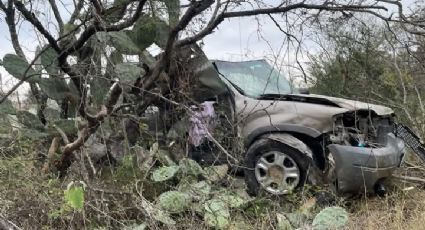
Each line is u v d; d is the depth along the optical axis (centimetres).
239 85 641
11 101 480
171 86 550
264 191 555
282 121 577
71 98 484
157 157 513
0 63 458
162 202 439
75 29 457
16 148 474
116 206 432
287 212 484
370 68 786
